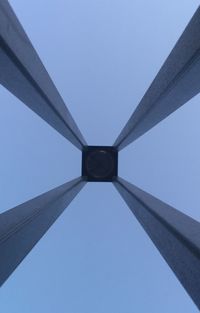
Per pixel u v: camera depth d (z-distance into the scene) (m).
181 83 16.72
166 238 16.08
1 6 13.12
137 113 25.12
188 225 16.09
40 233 21.19
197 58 13.90
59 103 22.88
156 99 19.41
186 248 12.75
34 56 17.69
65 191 25.19
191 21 15.09
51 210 21.91
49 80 20.91
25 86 17.05
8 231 14.64
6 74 15.31
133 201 24.25
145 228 21.44
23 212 18.44
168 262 17.03
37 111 22.53
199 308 12.88
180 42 16.48
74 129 28.56
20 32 15.35
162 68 19.97
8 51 13.28
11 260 16.11
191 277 13.03
